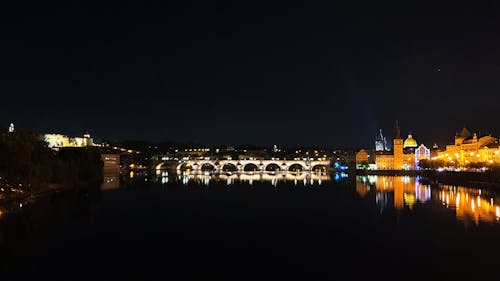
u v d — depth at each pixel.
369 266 70.38
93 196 181.62
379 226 104.12
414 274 66.19
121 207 144.62
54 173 199.00
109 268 70.12
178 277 65.75
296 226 105.88
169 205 151.38
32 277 65.88
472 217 114.81
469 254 76.81
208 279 64.81
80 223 111.06
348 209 136.88
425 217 116.00
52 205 146.25
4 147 144.25
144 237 93.44
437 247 81.94
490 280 63.16
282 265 71.56
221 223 111.12
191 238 92.25
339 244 85.56
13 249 82.31
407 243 85.56
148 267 70.69
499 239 87.88
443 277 64.69
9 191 147.62
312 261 73.62
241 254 78.50
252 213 129.88
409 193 190.62
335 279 64.44
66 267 70.75
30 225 107.50
